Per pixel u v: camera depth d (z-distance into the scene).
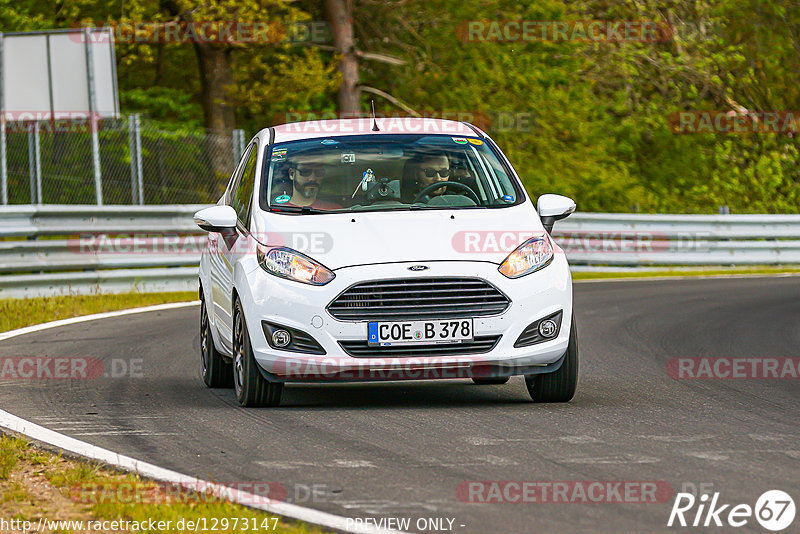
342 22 88.31
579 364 30.84
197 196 81.19
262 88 83.00
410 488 16.55
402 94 96.56
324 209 24.64
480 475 17.31
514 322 22.83
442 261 22.80
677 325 40.41
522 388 26.89
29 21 85.00
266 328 22.89
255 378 23.47
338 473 17.55
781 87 111.56
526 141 94.44
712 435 20.47
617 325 40.41
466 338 22.70
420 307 22.67
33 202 60.59
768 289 55.31
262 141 27.31
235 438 20.47
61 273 50.34
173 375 29.31
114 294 50.88
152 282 53.78
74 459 18.80
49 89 60.28
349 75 88.38
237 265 23.97
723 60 101.88
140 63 93.88
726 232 71.19
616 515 15.04
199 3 75.56
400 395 25.80
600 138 95.19
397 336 22.59
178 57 96.62
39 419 22.59
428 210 24.44
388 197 24.97
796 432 20.78
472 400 24.84
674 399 24.78
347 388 27.08
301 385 27.66
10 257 48.62
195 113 93.56
